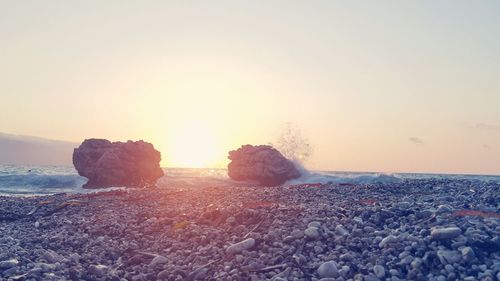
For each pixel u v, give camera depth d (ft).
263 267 24.04
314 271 22.84
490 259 21.59
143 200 52.75
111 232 34.86
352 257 23.35
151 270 26.02
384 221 28.50
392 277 21.07
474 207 30.30
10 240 32.24
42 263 25.34
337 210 31.83
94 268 25.57
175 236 31.65
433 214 27.73
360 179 98.73
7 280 22.36
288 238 26.50
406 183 59.26
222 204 40.98
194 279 24.09
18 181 116.26
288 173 120.47
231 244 27.63
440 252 22.08
